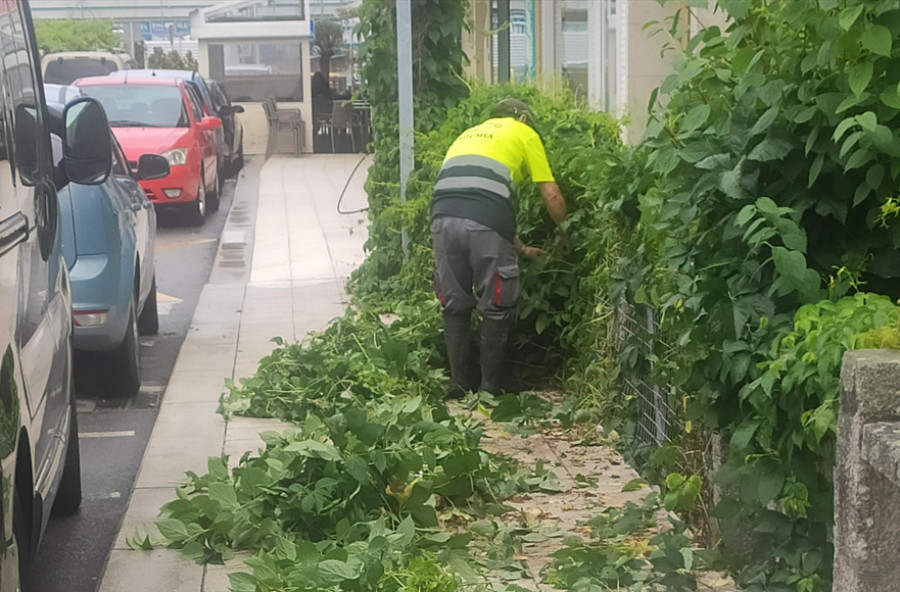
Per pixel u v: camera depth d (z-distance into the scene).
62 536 6.01
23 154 4.76
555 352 8.16
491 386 7.85
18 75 4.99
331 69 37.59
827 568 4.16
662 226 4.75
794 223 4.02
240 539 5.37
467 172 7.69
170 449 7.18
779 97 4.14
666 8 11.54
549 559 5.18
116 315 8.20
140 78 21.44
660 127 4.68
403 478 5.49
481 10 21.34
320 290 12.61
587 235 7.54
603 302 6.94
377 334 8.65
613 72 13.70
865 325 3.70
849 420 3.37
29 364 4.38
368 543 4.79
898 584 3.33
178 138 19.45
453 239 7.70
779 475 4.12
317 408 7.71
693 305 4.43
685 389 4.72
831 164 4.18
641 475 6.16
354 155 34.91
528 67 17.12
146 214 10.02
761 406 4.06
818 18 4.01
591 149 7.79
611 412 6.91
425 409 6.39
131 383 8.67
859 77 3.89
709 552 4.69
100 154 6.82
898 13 3.86
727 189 4.22
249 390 7.93
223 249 16.55
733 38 4.34
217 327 10.97
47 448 4.84
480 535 5.46
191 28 35.03
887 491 3.29
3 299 3.90
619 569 4.77
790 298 4.26
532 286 7.95
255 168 30.75
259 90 35.44
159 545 5.52
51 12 47.19
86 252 8.16
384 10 11.61
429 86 11.52
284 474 5.48
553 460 6.63
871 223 4.13
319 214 20.34
